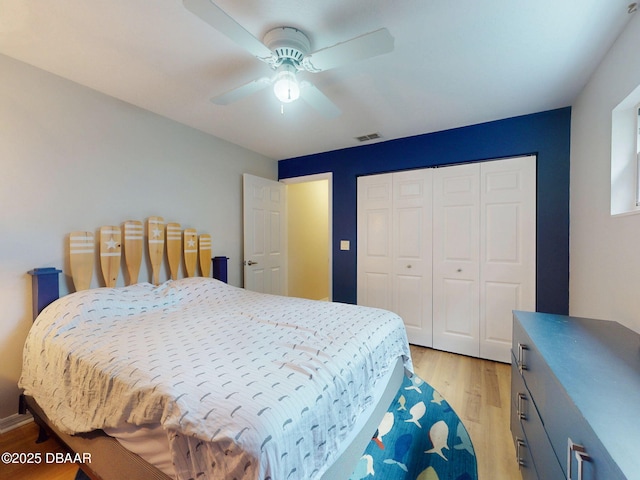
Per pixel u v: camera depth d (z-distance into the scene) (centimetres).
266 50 142
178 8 133
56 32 149
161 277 253
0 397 170
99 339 145
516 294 257
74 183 199
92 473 125
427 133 296
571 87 202
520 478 139
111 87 206
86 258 200
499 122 261
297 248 446
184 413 90
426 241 300
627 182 154
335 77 190
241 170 340
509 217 259
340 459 120
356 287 345
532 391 117
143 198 240
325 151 361
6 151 171
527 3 129
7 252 172
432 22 141
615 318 152
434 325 297
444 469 145
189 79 195
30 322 180
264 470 79
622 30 145
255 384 102
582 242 205
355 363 132
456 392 215
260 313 195
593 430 64
